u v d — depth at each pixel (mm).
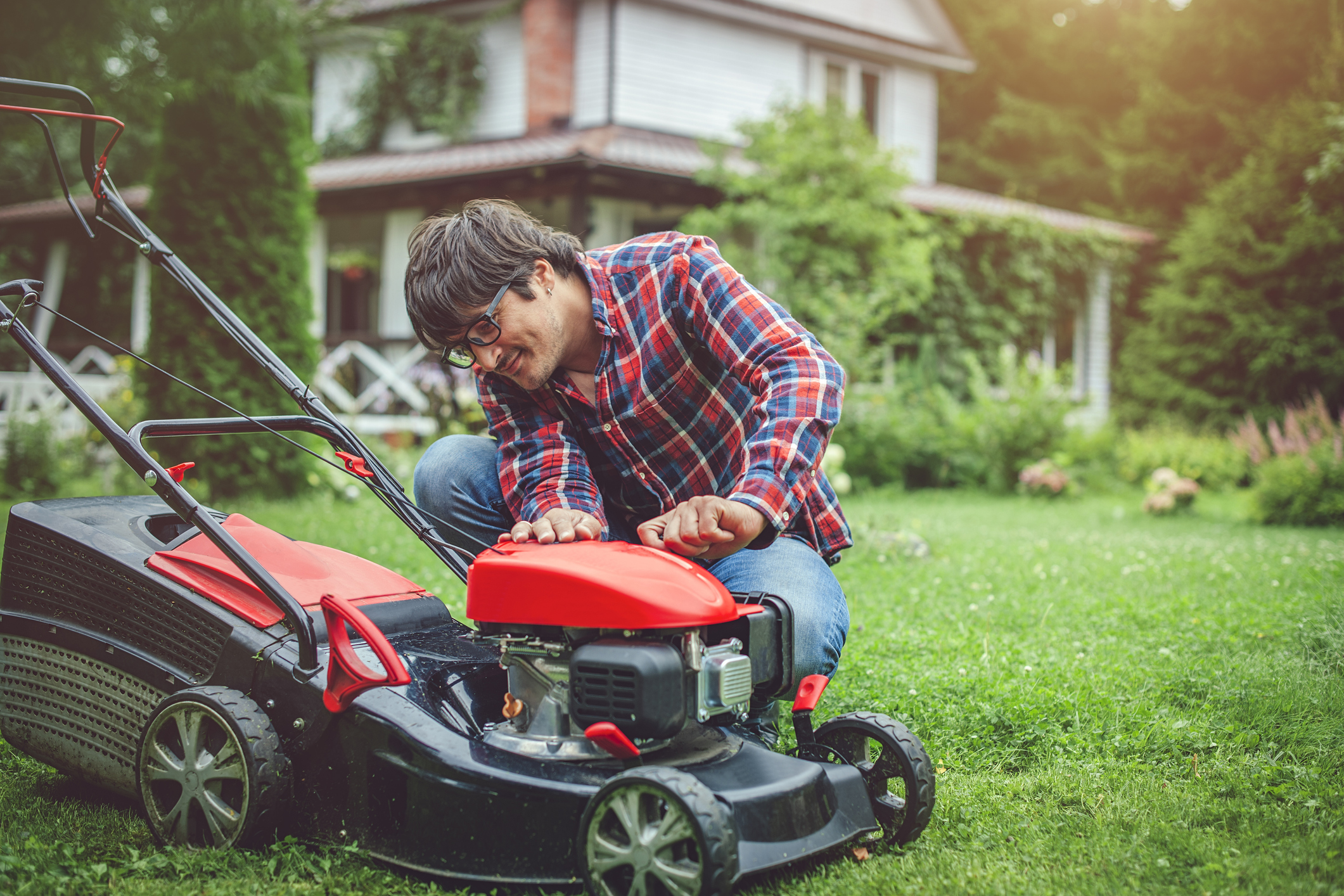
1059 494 11477
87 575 2621
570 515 2385
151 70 8625
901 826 2322
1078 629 4430
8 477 9961
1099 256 17344
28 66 8109
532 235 2371
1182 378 15539
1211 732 3068
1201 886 2068
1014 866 2199
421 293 2322
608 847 1944
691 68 15445
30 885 2107
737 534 2078
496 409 2715
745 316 2344
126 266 18516
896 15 18031
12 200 21844
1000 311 16141
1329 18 19359
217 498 9078
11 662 2719
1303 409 14438
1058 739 3002
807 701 2332
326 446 9492
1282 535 8234
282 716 2330
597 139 13367
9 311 2492
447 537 2814
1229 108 20750
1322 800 2551
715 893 1837
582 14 14961
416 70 15812
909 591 5160
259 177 9328
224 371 9148
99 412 2432
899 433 12039
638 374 2479
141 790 2389
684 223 12703
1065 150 25422
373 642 2180
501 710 2398
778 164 12836
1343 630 4043
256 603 2451
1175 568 6070
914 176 17969
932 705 3256
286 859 2225
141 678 2523
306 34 9930
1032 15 26406
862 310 12227
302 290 9562
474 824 2098
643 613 1968
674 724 1961
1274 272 14852
